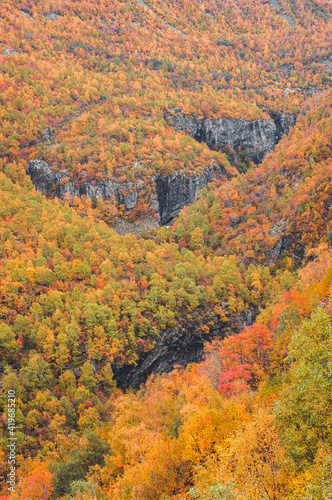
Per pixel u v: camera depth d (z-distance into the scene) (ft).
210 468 152.15
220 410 180.04
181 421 223.92
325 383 130.72
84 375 414.41
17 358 417.28
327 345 140.46
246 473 130.93
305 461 125.29
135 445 226.58
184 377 346.95
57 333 448.24
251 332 262.88
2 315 451.12
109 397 420.36
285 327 262.26
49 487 255.70
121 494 201.67
